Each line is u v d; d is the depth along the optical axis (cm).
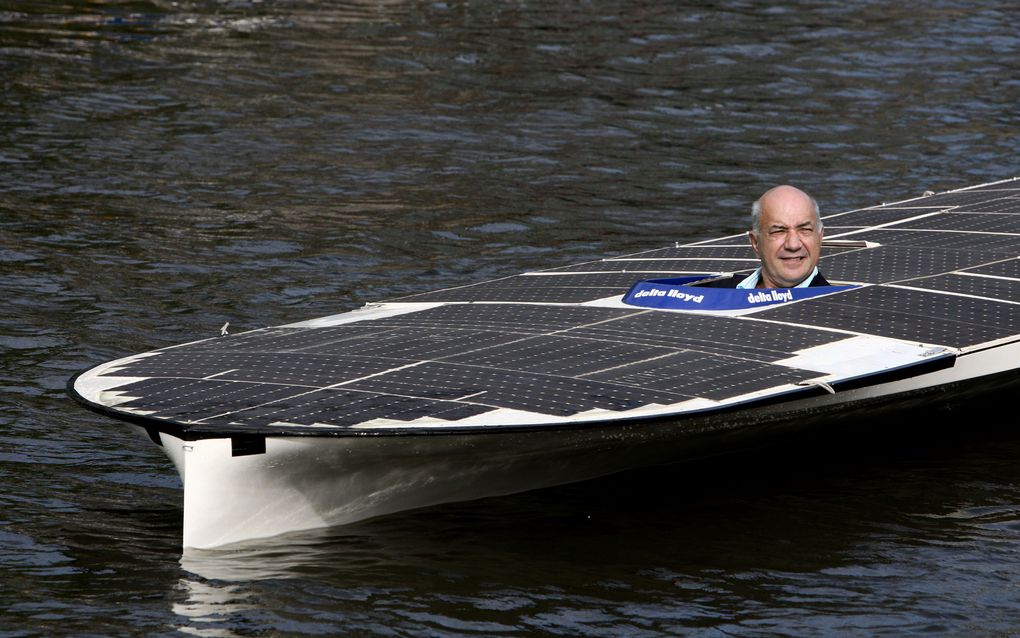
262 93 4466
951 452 1958
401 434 1545
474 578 1559
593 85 4631
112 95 4369
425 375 1731
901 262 2227
